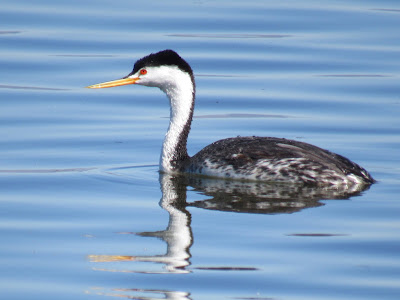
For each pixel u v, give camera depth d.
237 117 20.55
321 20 28.03
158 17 28.33
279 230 12.77
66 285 10.88
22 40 25.86
